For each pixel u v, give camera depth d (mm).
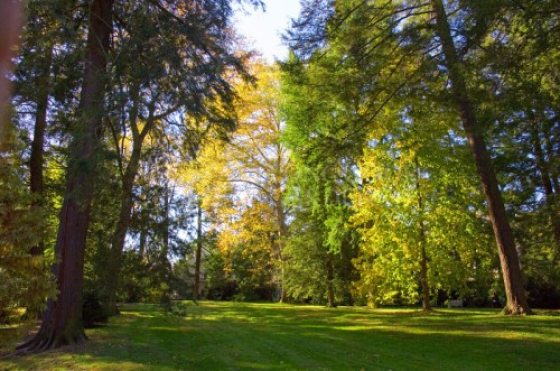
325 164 14586
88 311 16516
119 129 11281
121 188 14125
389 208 20094
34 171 18500
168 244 15312
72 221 12789
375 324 17516
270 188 31312
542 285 28891
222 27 12672
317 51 14141
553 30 9180
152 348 11898
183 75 11648
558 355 10281
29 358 10828
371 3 14336
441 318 18312
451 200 20359
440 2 12453
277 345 12523
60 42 12234
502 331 13711
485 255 22719
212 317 22266
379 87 13875
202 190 28656
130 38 11906
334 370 9156
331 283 27953
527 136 21578
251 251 34562
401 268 20031
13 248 7453
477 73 10422
